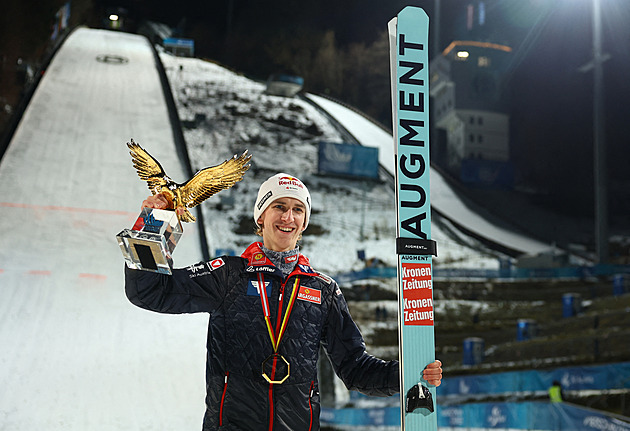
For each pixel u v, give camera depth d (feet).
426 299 8.69
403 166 9.16
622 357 48.44
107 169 82.12
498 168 200.44
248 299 7.59
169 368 34.17
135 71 141.69
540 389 38.47
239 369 7.32
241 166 7.93
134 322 41.50
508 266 100.07
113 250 59.26
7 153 81.51
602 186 90.74
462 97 217.56
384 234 109.40
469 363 56.65
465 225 127.34
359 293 82.89
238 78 192.24
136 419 27.35
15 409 26.84
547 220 195.42
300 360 7.46
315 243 101.76
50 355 34.58
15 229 60.54
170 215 7.20
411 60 9.68
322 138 157.28
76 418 26.73
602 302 69.41
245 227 101.96
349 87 250.98
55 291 47.11
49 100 107.34
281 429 7.20
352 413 41.16
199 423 27.76
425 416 8.18
